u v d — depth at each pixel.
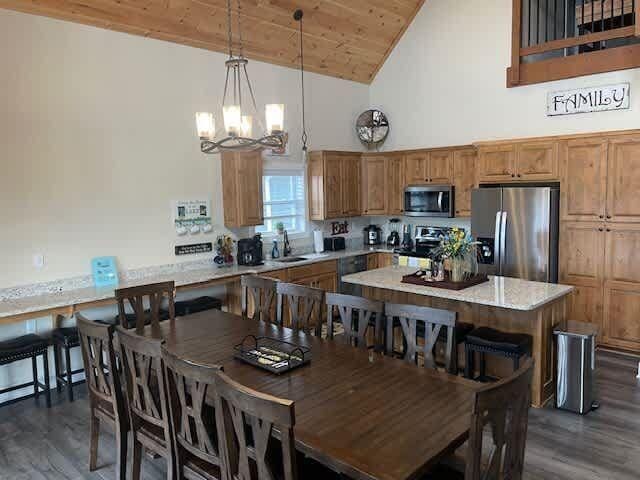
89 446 3.36
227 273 5.07
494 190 5.43
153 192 5.00
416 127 6.95
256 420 1.68
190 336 3.23
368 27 6.37
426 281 4.09
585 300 5.11
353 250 6.83
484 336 3.68
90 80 4.50
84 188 4.51
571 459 3.04
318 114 6.71
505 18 5.95
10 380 4.18
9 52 4.02
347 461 1.72
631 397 3.90
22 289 4.16
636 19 4.30
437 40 6.60
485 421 1.57
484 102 6.23
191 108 5.27
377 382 2.41
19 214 4.13
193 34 5.08
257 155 5.66
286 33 5.69
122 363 2.59
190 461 2.31
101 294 4.21
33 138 4.18
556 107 5.62
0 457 3.24
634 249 4.78
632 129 5.04
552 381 3.92
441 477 2.09
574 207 5.10
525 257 5.24
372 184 6.98
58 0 4.12
